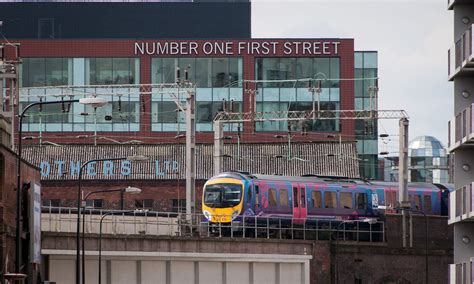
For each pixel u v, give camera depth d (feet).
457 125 496.23
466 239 501.97
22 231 582.76
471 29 470.39
